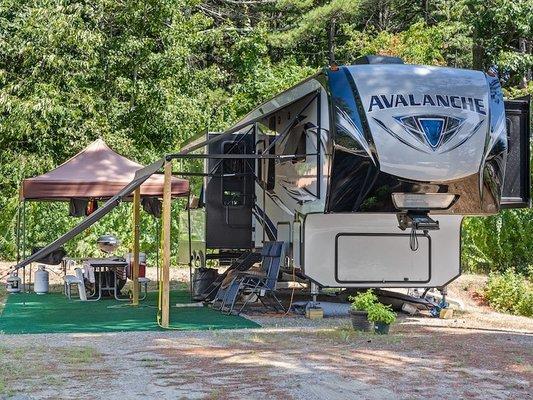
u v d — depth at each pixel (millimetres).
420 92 12500
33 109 26266
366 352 10195
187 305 15812
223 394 7824
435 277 14305
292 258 14484
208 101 30719
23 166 26047
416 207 12852
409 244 14141
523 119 13898
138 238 16203
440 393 7957
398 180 12352
